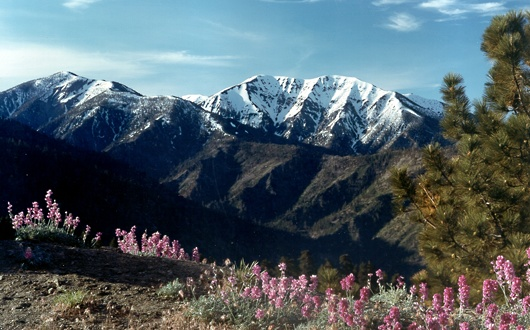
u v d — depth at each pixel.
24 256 10.66
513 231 11.05
